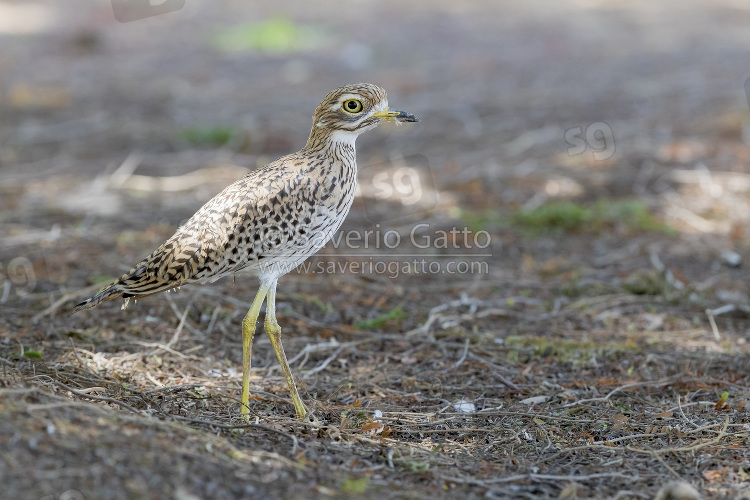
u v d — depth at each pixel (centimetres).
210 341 1249
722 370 1184
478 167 2134
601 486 855
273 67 3284
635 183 2009
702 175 2036
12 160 2205
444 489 830
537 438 974
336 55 3456
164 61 3394
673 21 4044
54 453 734
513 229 1770
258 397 1061
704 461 912
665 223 1791
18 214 1784
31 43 3659
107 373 1088
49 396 848
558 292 1491
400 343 1274
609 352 1239
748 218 1808
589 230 1764
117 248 1602
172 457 775
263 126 2498
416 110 2658
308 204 984
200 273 964
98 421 815
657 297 1459
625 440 973
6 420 764
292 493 757
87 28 3922
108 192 1945
